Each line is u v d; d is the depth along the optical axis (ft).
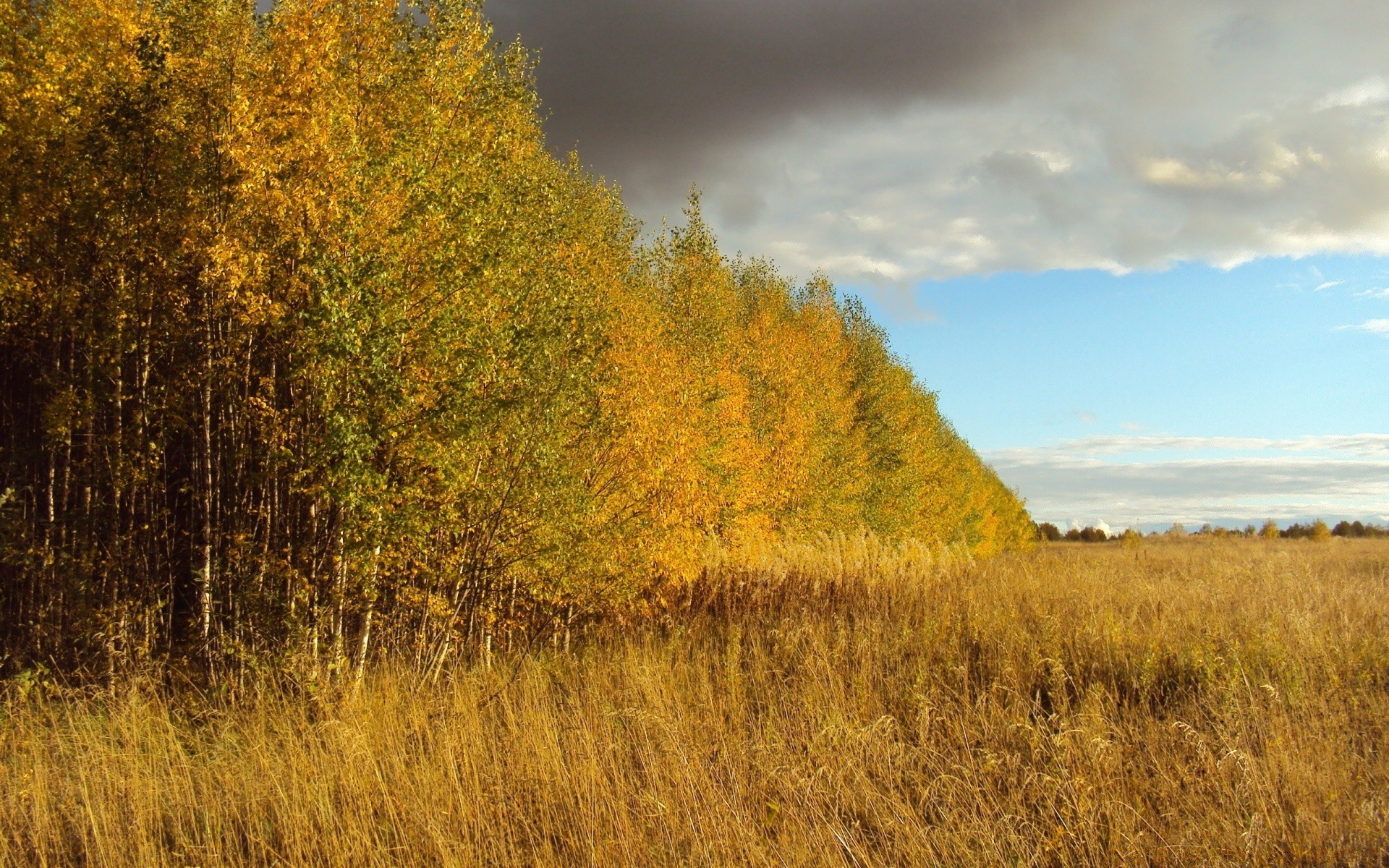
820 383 85.92
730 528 57.88
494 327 33.65
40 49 33.32
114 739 23.86
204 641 31.76
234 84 31.99
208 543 32.45
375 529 30.22
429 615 35.68
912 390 126.41
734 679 29.99
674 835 18.44
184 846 19.06
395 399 30.45
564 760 22.29
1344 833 17.76
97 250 33.53
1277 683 27.32
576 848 18.24
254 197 30.78
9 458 35.06
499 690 29.53
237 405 33.68
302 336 29.99
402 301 31.04
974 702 27.99
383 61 33.96
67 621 32.71
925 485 114.83
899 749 22.76
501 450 34.76
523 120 41.96
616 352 43.27
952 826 18.66
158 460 32.71
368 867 18.01
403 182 32.01
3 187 31.53
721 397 58.23
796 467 75.15
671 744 22.59
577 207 53.47
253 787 21.54
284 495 34.37
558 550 35.65
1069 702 28.19
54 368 33.58
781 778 20.76
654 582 47.26
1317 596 44.88
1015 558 106.11
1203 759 21.35
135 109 31.58
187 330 33.68
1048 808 19.44
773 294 89.30
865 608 48.16
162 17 34.47
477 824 18.75
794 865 16.88
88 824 19.81
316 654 29.86
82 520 32.40
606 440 40.70
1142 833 17.80
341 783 21.04
